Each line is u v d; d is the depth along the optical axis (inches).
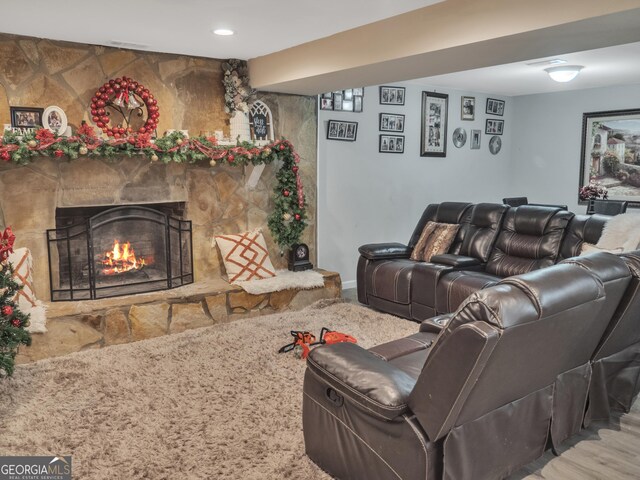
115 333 154.6
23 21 132.4
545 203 295.4
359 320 180.9
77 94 158.6
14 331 118.3
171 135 167.9
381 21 135.9
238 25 137.5
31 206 154.2
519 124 302.4
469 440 77.6
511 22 109.7
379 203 246.2
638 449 101.1
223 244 187.3
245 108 187.0
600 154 268.5
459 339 67.4
